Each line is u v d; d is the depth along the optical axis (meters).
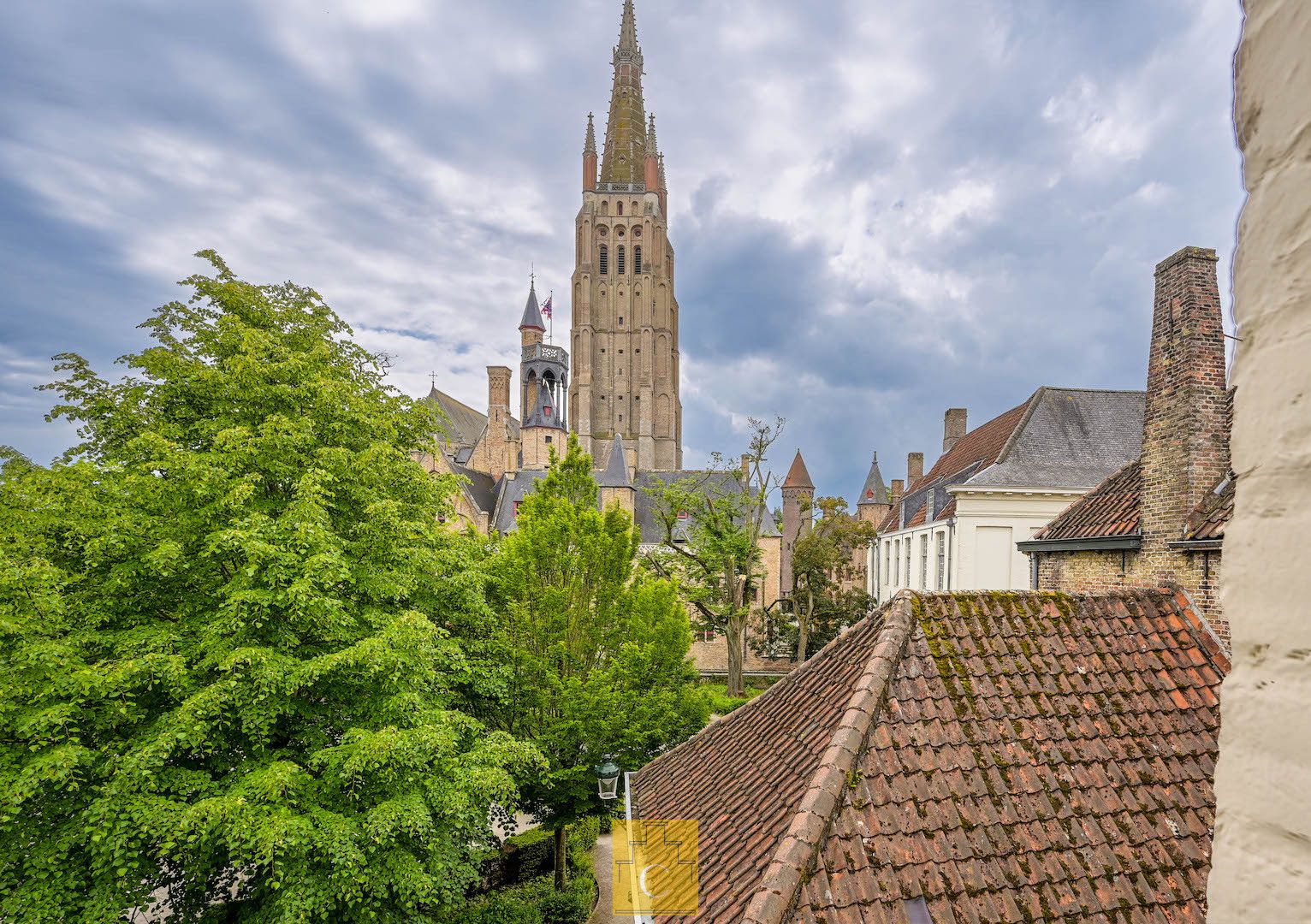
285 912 7.74
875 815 4.52
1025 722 5.29
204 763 9.08
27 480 8.64
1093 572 8.63
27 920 7.13
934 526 22.94
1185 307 7.29
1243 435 0.93
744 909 4.27
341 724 9.73
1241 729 0.91
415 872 8.48
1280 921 0.81
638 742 11.96
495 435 49.00
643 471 52.00
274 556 8.49
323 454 9.84
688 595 27.16
